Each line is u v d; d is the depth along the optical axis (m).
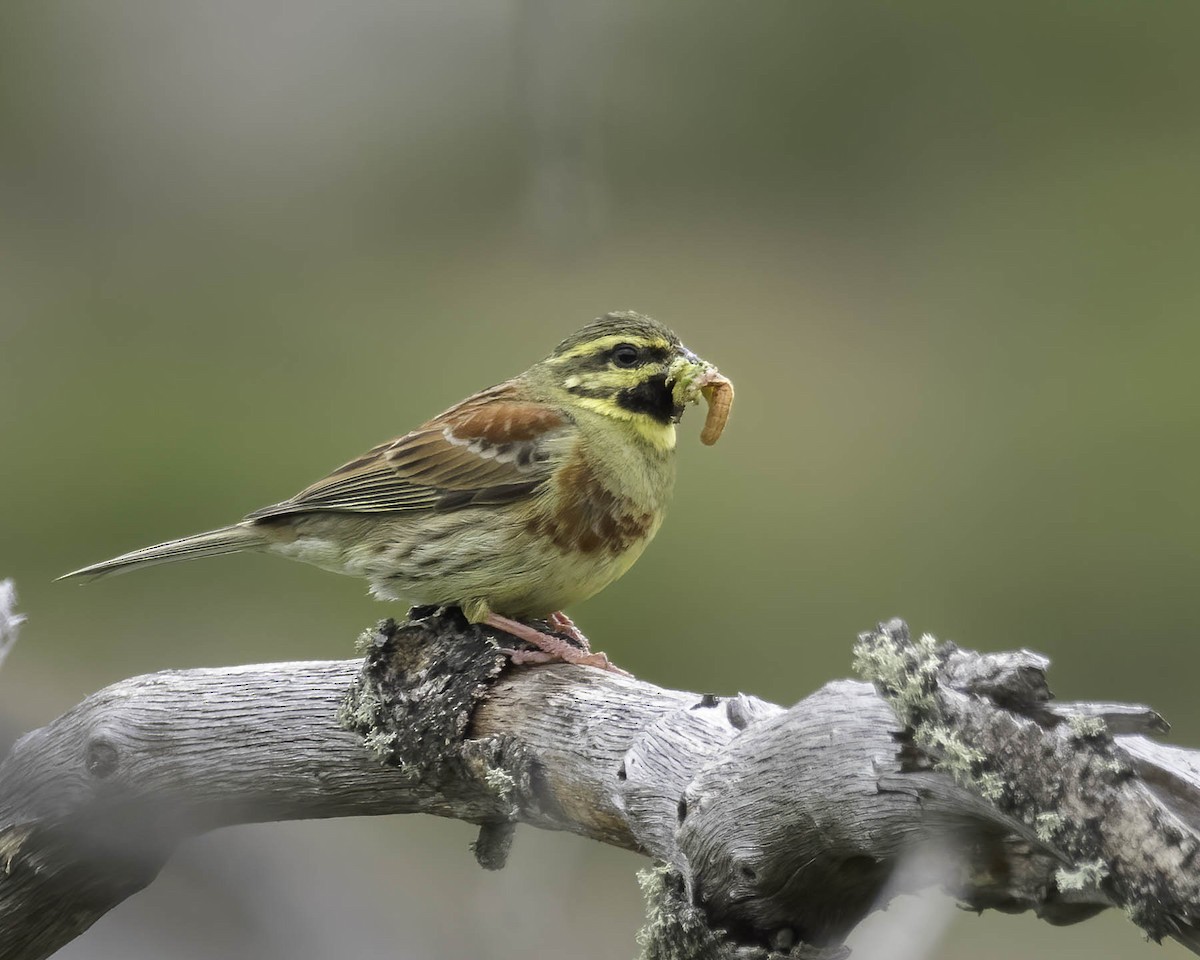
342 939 9.44
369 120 16.17
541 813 6.20
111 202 16.95
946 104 17.30
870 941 4.93
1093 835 4.21
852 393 15.67
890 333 16.27
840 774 4.90
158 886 8.92
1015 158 17.53
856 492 14.69
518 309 16.09
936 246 16.73
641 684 6.08
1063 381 15.47
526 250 16.19
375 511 8.29
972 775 4.39
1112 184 17.48
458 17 15.55
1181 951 10.97
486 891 10.59
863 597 14.03
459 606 8.23
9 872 7.18
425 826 11.39
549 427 8.16
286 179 16.64
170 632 13.98
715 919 5.36
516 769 6.12
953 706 4.44
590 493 8.09
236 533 8.66
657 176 16.61
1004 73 17.48
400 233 16.52
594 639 14.00
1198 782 4.23
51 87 16.61
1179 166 17.66
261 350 16.16
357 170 16.44
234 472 14.66
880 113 17.11
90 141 16.75
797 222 16.75
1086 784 4.24
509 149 16.06
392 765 6.51
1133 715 4.41
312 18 15.80
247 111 16.38
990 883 4.84
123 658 13.62
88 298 16.83
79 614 14.03
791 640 13.81
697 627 13.81
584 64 13.77
